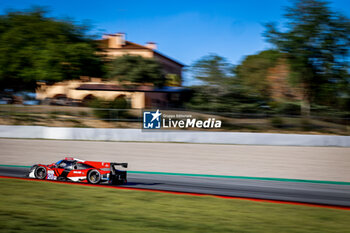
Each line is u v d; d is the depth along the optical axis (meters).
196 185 23.73
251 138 49.69
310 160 36.50
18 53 69.31
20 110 70.75
